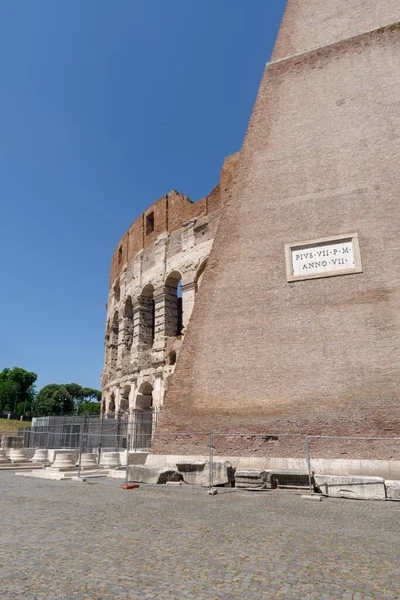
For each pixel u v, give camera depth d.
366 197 23.12
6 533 10.08
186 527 10.69
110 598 6.15
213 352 23.67
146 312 43.88
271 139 26.69
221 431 22.09
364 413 19.77
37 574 7.18
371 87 25.23
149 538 9.59
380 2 27.00
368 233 22.44
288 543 9.16
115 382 47.38
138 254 45.25
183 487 18.38
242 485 18.09
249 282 24.19
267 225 24.89
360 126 24.69
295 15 29.27
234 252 25.11
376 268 21.72
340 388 20.58
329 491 16.25
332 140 25.06
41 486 19.12
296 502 14.77
